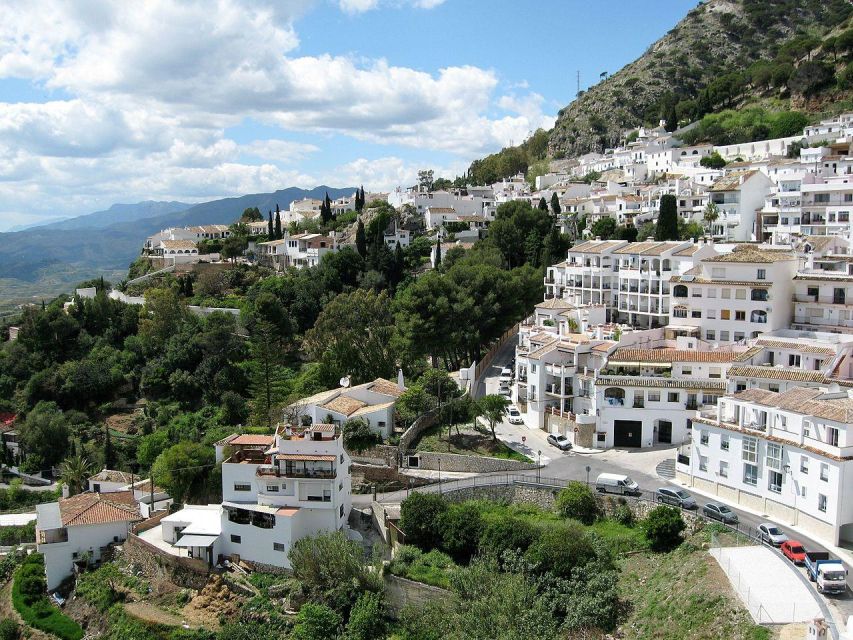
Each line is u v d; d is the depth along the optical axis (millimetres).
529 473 84875
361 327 130250
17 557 89188
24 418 145375
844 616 49188
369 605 63844
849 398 69000
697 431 77500
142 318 165875
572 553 64812
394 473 88875
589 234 177500
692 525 67125
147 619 69625
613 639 56625
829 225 132750
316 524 75438
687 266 117375
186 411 139875
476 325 125250
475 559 67125
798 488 65750
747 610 51531
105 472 110875
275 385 117625
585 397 97312
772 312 101875
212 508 82375
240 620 67125
